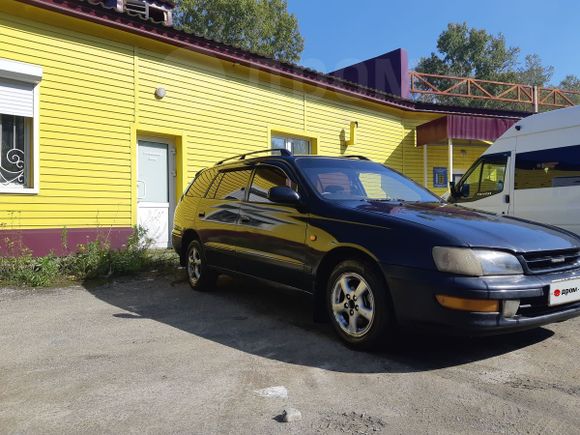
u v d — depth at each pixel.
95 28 9.20
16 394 3.46
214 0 33.66
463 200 8.96
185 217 7.05
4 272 7.28
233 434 2.90
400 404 3.29
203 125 10.84
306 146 13.28
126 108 9.66
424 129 15.38
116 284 7.25
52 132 8.70
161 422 3.05
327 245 4.52
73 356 4.21
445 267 3.74
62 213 8.80
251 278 5.57
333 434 2.90
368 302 4.21
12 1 8.12
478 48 42.09
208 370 3.88
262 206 5.47
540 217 7.75
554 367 3.95
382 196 5.38
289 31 37.03
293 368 3.92
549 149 7.73
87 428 2.98
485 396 3.41
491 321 3.66
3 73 8.09
